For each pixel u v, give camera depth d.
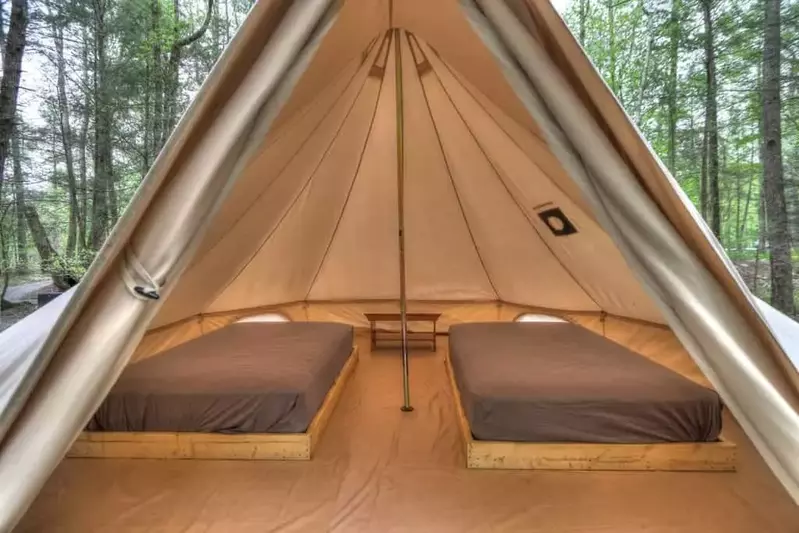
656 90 7.65
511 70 1.89
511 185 4.29
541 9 1.76
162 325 4.55
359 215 5.27
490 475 2.50
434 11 2.53
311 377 2.89
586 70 1.78
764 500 2.26
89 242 7.68
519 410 2.56
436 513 2.15
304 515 2.14
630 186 1.85
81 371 1.76
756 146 7.04
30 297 7.12
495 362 3.08
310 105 2.95
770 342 1.75
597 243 4.00
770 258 6.04
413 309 5.91
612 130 1.85
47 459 1.74
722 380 1.84
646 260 1.87
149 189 1.75
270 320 5.76
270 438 2.68
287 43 1.83
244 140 1.86
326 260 5.62
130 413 2.74
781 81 6.20
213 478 2.48
